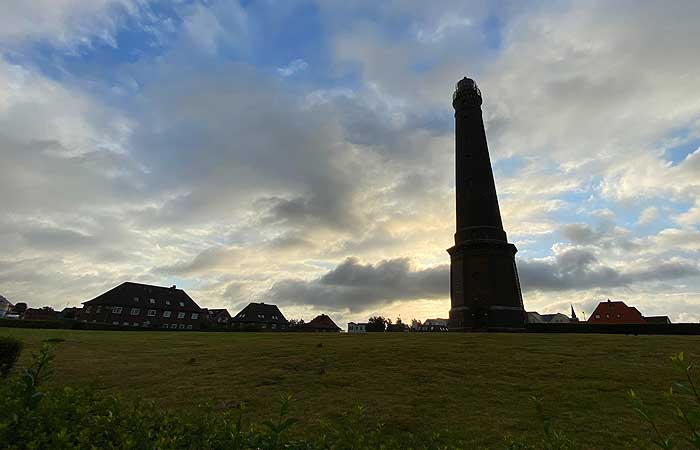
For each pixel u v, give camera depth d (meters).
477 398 13.23
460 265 56.28
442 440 9.67
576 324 49.56
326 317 121.56
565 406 12.30
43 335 32.25
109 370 17.75
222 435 4.05
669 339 27.31
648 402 12.46
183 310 101.31
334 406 12.43
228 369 17.89
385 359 19.47
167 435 3.94
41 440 3.41
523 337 30.47
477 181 59.47
